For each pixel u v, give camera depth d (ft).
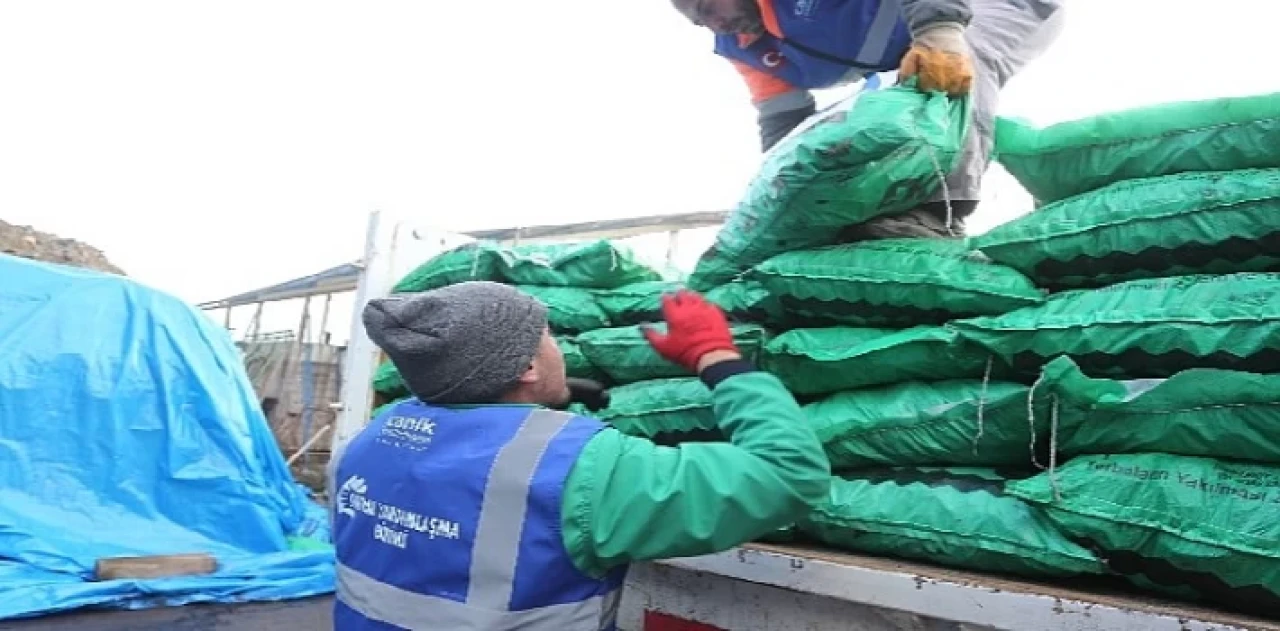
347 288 45.29
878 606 5.42
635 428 8.34
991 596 4.98
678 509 4.15
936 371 6.83
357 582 4.75
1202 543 5.10
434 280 11.22
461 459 4.47
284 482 22.89
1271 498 5.13
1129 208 6.35
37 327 19.69
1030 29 9.55
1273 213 5.76
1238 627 4.25
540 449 4.34
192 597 16.43
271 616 15.94
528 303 4.89
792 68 11.22
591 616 4.31
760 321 8.28
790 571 5.85
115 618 15.21
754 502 4.21
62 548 17.49
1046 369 5.83
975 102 8.68
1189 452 5.63
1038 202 7.64
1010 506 5.92
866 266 7.31
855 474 7.12
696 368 4.86
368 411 11.83
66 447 18.98
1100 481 5.61
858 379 7.26
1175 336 5.69
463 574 4.27
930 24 7.48
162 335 21.16
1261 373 5.36
